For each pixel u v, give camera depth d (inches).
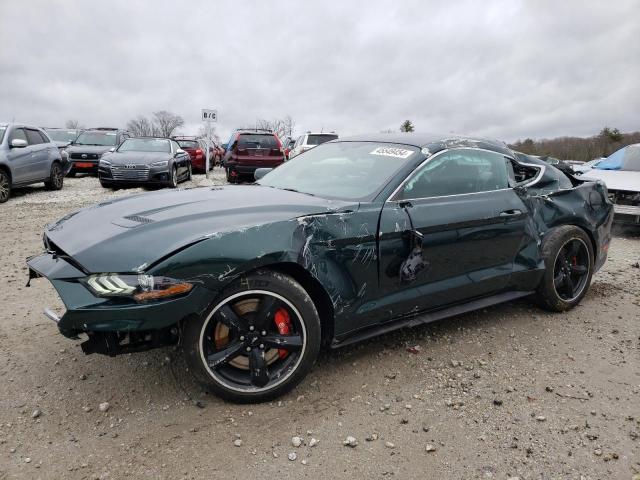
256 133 569.0
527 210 157.3
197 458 93.5
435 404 113.9
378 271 123.7
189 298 99.3
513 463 94.8
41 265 107.0
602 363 136.5
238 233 104.5
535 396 118.6
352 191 133.6
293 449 97.0
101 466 90.7
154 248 100.3
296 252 109.4
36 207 388.2
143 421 104.2
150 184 517.0
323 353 136.8
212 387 108.2
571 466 94.3
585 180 187.6
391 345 142.9
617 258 258.8
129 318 96.3
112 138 677.9
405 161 137.6
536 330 157.3
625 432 105.4
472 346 144.3
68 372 122.7
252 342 109.4
